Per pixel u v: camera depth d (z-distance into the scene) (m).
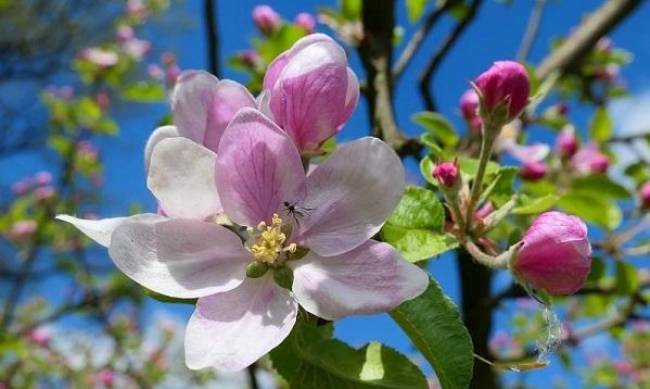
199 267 0.12
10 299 0.59
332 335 0.14
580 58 0.30
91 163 0.56
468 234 0.15
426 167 0.16
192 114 0.14
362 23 0.24
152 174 0.12
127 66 0.52
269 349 0.12
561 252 0.13
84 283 0.58
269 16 0.32
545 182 0.25
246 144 0.12
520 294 0.25
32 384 0.60
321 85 0.13
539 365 0.12
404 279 0.12
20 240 0.58
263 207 0.13
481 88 0.15
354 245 0.12
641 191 0.28
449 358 0.12
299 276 0.12
